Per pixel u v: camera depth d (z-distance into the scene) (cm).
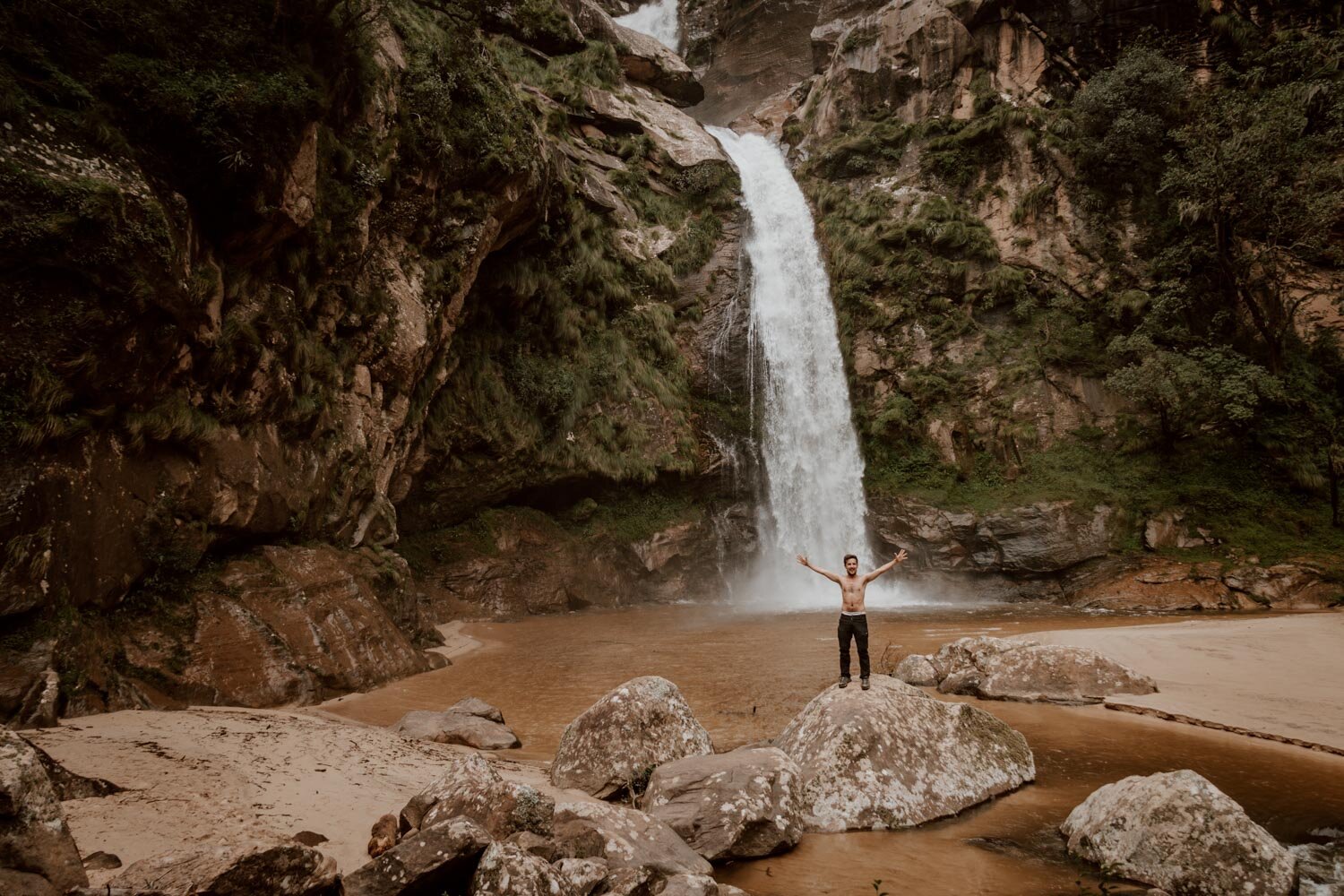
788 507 2678
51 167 807
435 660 1329
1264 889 481
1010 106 2930
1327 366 2319
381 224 1559
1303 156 2262
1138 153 2641
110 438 920
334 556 1314
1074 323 2631
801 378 2820
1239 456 2273
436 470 2028
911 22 3225
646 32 5181
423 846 432
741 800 580
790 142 3588
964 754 689
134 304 872
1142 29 2858
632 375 2522
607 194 2773
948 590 2391
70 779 512
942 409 2641
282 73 1115
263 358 1188
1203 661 1150
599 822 533
